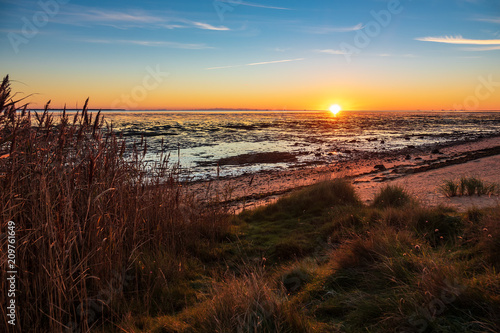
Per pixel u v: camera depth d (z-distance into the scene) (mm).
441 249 4156
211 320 2934
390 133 52594
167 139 37312
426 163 19688
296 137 44688
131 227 4836
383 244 4164
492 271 3131
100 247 3664
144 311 3559
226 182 15414
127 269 4012
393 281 3299
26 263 3307
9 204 3133
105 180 4242
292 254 5348
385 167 18578
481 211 5414
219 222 6746
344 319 3000
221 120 109188
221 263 5230
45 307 3312
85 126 3977
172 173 6648
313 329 2758
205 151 28156
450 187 9148
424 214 5652
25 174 3467
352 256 4199
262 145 33969
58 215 3150
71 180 3553
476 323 2506
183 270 4613
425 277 3023
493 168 14195
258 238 6492
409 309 2762
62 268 3094
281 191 12477
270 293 3242
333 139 41656
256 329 2607
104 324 3355
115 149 4785
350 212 6852
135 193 5203
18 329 2979
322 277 3955
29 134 3451
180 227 5879
